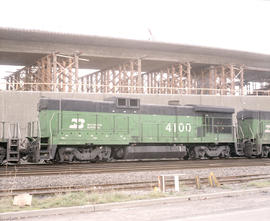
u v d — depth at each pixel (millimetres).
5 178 11758
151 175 13008
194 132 21219
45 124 17391
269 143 24188
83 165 15594
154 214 6941
